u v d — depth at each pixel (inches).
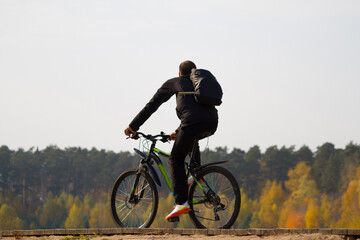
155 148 461.4
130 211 463.5
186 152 437.1
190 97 434.6
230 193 420.2
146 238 390.6
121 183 470.3
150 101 447.8
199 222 432.8
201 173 433.4
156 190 454.6
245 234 380.8
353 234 356.8
